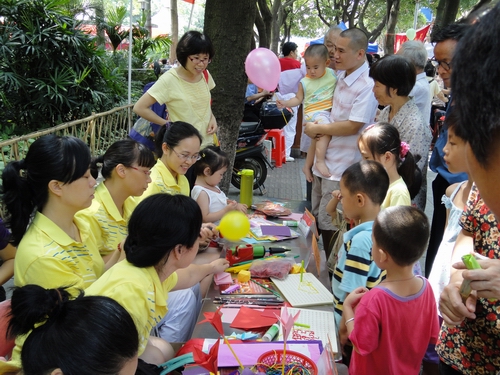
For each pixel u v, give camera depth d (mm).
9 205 1703
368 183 2072
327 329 1826
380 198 2104
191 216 1566
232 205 2938
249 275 2242
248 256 2445
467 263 1205
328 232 3373
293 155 8508
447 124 1743
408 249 1660
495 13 676
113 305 1047
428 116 3277
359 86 3084
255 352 1640
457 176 2357
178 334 2205
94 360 958
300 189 6246
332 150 3260
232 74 3727
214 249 2645
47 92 5848
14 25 5859
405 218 1681
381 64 2664
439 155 2535
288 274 2291
